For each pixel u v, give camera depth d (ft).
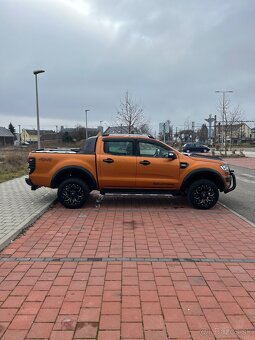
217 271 15.05
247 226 22.45
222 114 148.05
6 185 40.16
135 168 27.07
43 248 17.84
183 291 13.15
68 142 227.40
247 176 56.03
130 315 11.45
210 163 27.66
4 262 15.92
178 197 32.65
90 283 13.75
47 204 28.02
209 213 26.18
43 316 11.35
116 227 21.93
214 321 11.14
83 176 27.76
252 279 14.29
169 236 20.11
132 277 14.35
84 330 10.59
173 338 10.23
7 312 11.59
